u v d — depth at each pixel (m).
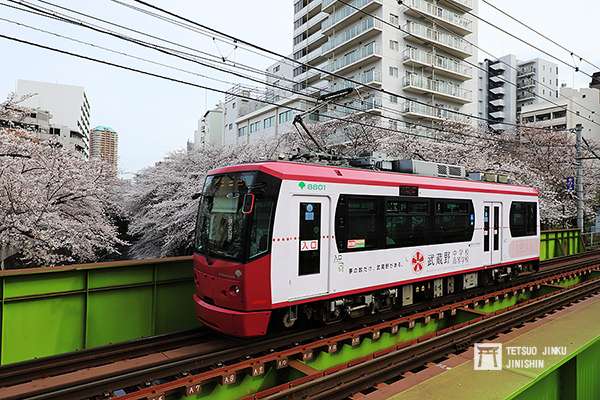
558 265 17.42
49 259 14.09
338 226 7.55
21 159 14.48
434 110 37.81
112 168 24.11
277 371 6.40
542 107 57.47
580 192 23.03
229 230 6.76
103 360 6.19
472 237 10.76
